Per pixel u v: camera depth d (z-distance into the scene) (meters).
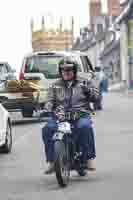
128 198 8.73
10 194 9.32
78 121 9.92
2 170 11.78
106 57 93.38
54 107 10.05
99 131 19.00
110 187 9.66
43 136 9.77
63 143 9.62
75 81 10.10
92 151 10.11
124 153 13.77
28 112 23.11
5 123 14.12
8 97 22.66
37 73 24.52
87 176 10.75
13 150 14.96
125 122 22.20
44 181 10.41
